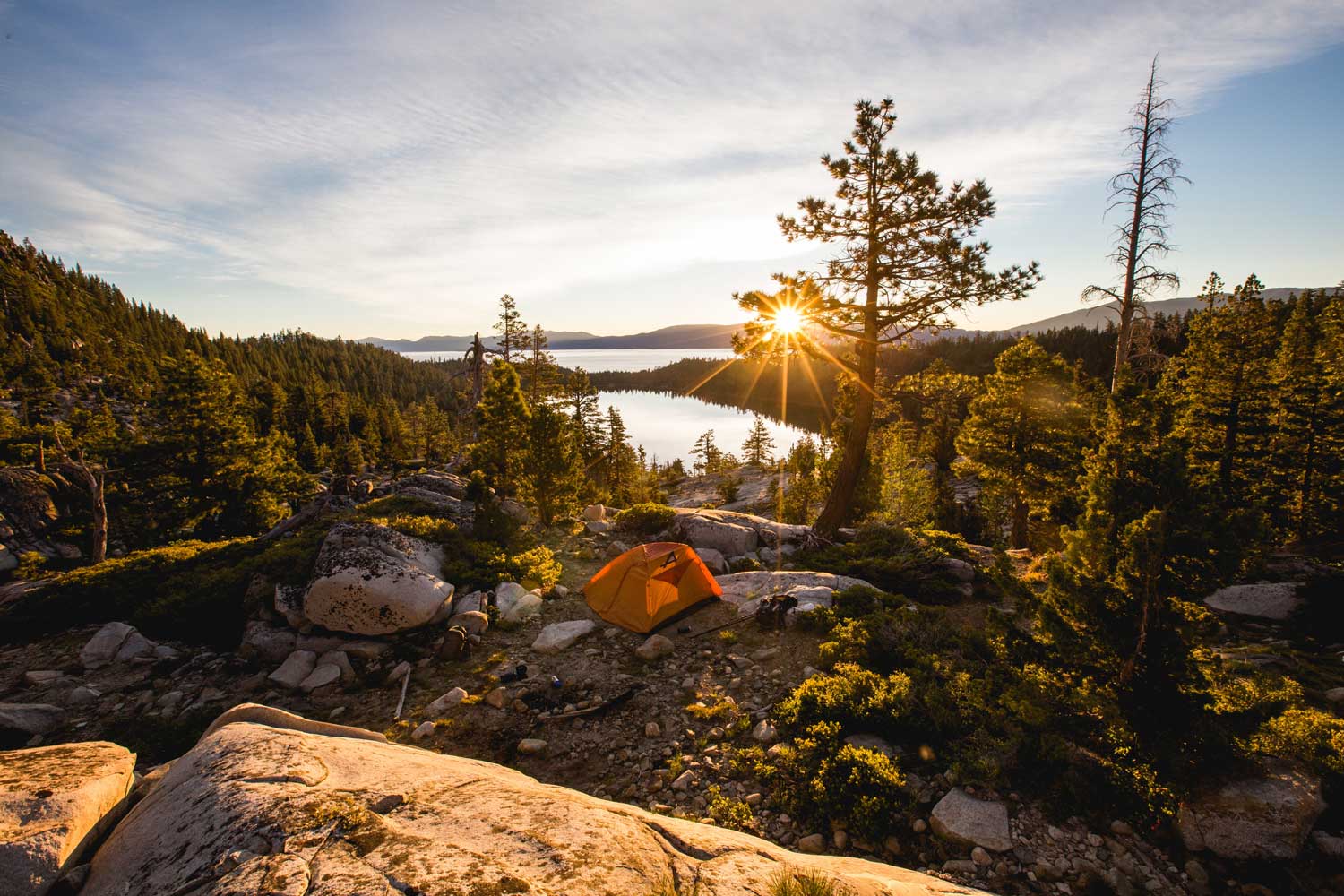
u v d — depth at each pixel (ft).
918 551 48.67
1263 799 16.89
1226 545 17.69
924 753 21.16
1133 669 19.47
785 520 126.82
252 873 9.12
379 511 58.03
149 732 26.08
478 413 77.61
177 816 10.93
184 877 9.30
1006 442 76.64
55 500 109.09
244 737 13.97
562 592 41.73
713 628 35.99
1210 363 76.84
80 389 292.20
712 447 327.06
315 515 62.34
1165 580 18.93
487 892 9.11
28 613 38.24
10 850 10.14
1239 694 19.04
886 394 55.42
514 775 15.60
